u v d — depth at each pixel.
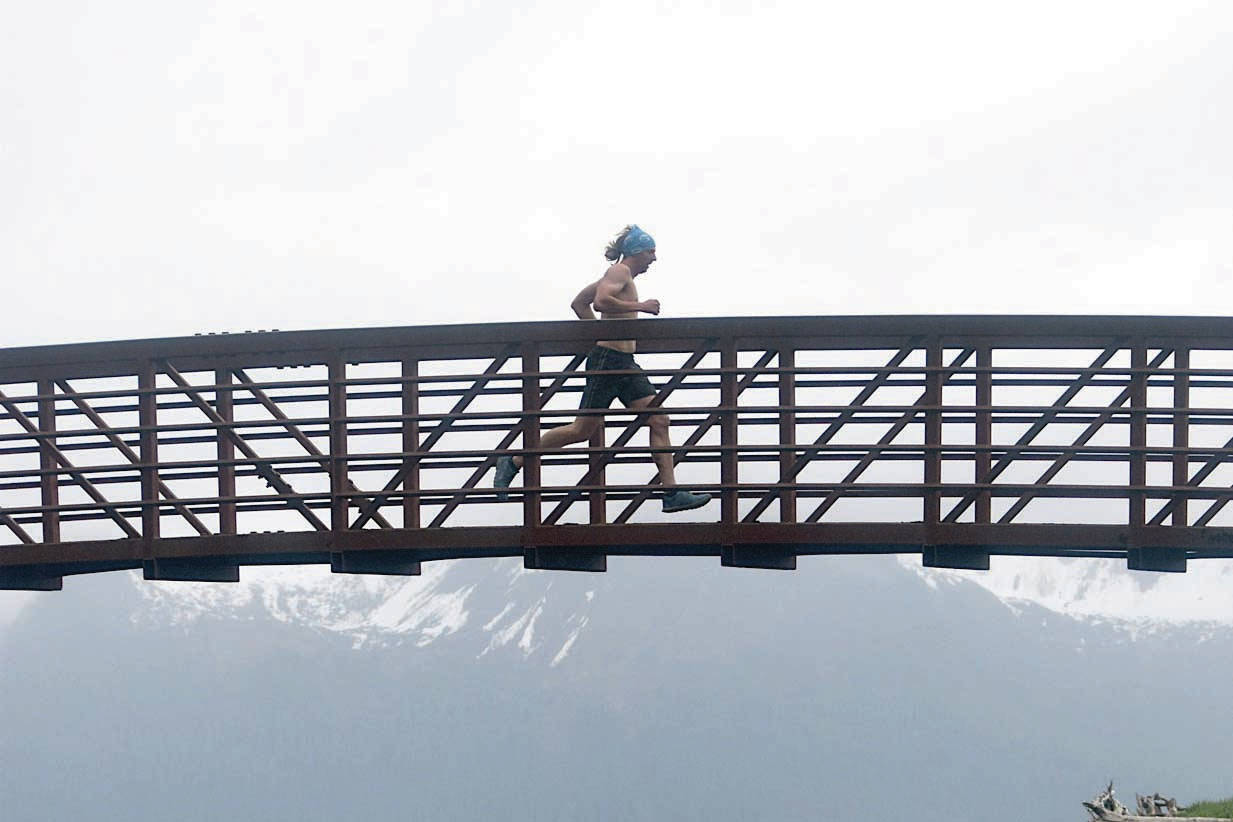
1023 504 31.14
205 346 30.91
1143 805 37.28
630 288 30.42
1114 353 30.81
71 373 31.55
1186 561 32.22
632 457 32.69
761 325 30.25
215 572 32.62
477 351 30.73
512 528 30.98
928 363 30.69
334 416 30.77
